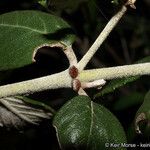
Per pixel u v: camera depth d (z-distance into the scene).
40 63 0.29
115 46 0.44
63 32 0.19
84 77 0.17
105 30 0.17
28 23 0.19
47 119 0.21
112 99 0.31
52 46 0.19
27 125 0.21
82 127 0.16
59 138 0.16
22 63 0.18
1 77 0.23
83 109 0.16
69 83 0.17
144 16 0.47
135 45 0.47
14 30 0.19
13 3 0.27
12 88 0.17
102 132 0.16
